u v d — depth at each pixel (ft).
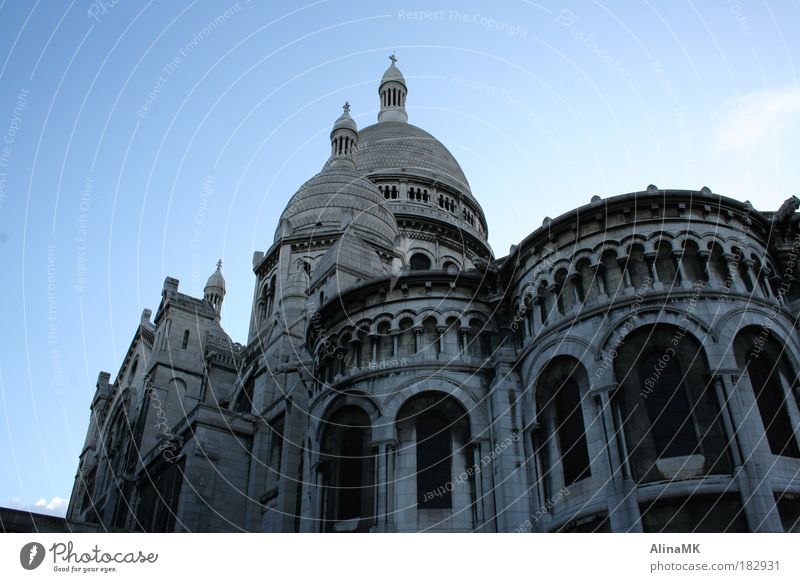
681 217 106.93
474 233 249.75
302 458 136.77
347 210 201.46
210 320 201.36
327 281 151.23
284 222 202.90
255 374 169.99
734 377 93.20
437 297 126.21
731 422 90.07
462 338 122.21
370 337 126.00
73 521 118.73
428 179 251.39
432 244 229.66
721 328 97.14
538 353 109.29
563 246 112.88
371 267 155.33
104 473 199.82
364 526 111.04
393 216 215.72
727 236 106.42
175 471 146.82
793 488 87.92
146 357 209.77
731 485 86.53
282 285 188.44
